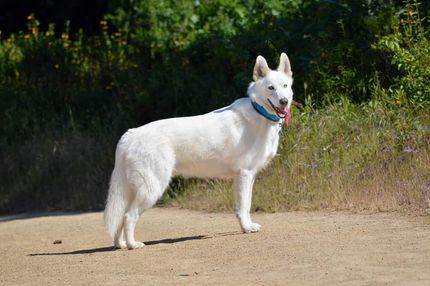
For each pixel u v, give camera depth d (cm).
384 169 1216
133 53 2066
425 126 1290
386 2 1600
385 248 796
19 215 1633
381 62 1550
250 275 729
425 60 1383
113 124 1820
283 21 1741
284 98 977
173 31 2034
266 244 880
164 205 1477
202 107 1698
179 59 1886
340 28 1625
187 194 1462
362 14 1598
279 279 703
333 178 1233
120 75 1969
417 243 811
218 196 1354
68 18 2473
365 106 1409
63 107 1998
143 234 1105
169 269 792
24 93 2036
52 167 1780
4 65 2138
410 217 1007
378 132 1314
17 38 2309
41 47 2122
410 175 1170
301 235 924
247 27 1817
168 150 965
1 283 793
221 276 735
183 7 2038
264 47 1705
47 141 1834
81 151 1772
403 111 1350
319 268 730
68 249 1014
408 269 698
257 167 1008
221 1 1931
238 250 860
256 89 999
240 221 998
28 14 2522
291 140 1362
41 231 1255
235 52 1712
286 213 1192
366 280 671
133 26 2136
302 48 1672
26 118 1936
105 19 2294
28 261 923
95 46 2100
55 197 1714
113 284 735
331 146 1329
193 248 909
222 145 987
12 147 1895
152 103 1795
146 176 949
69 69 2072
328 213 1134
